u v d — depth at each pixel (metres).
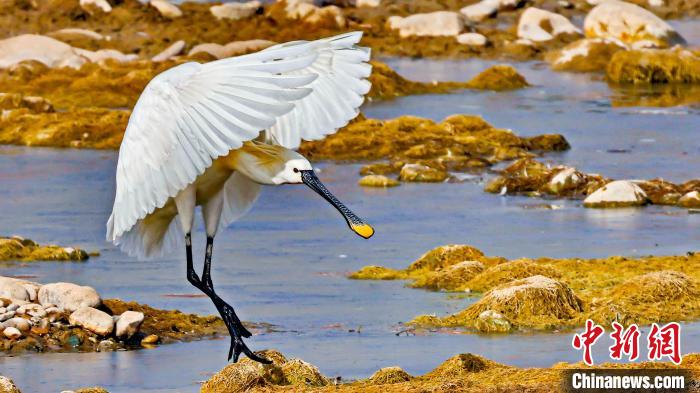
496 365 11.60
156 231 9.61
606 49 44.06
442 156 27.70
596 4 54.88
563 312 14.53
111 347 13.45
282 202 23.09
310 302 15.63
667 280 15.02
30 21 46.84
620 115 34.00
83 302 14.02
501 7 52.88
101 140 29.50
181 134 8.34
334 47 8.89
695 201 22.59
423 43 47.03
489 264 17.31
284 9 48.09
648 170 26.33
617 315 14.21
